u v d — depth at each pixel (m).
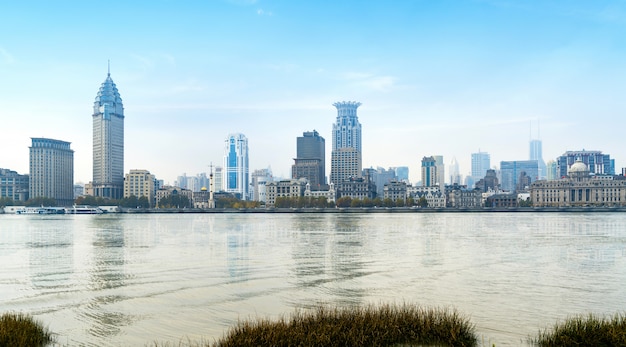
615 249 106.25
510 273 73.06
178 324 44.78
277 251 102.75
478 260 87.69
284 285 63.31
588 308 50.62
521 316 47.16
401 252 100.50
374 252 100.50
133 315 48.06
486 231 165.50
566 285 63.25
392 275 71.12
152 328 43.50
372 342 36.62
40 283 66.00
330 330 37.53
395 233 156.75
